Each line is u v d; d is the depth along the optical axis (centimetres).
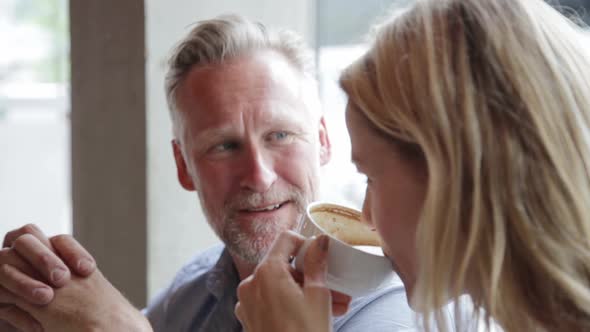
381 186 78
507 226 70
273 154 126
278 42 132
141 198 182
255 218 125
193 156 131
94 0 192
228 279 136
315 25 205
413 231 77
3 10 373
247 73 126
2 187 388
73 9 201
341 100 94
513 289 70
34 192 392
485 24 72
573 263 70
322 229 89
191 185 146
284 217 126
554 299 69
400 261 80
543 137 69
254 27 132
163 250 185
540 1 78
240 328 133
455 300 79
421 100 71
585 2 141
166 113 183
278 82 127
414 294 76
